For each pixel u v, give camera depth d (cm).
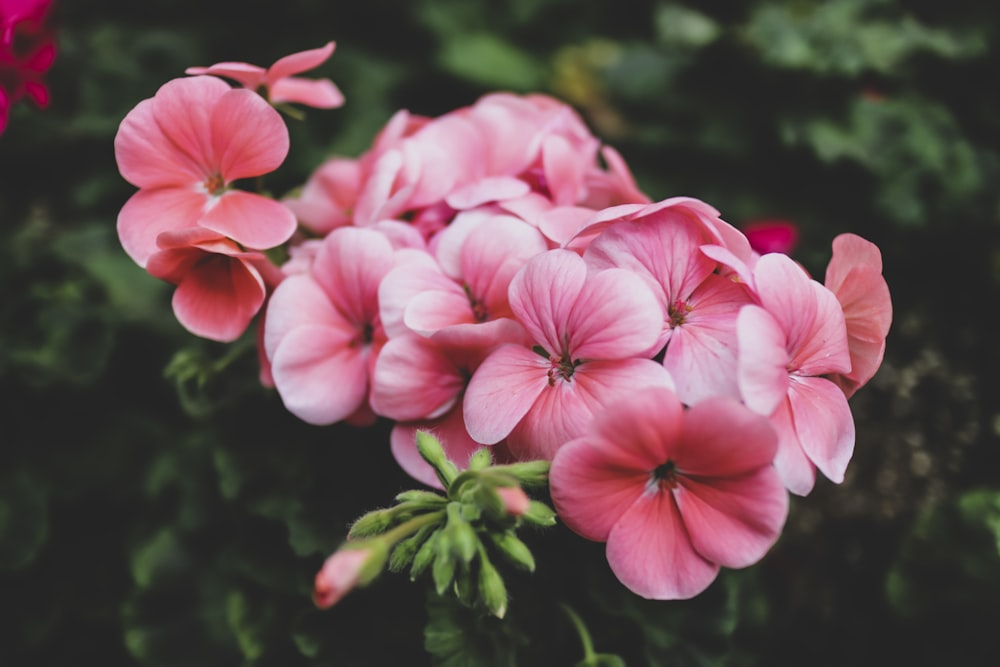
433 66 56
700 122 51
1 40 30
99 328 38
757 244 40
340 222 30
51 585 36
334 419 27
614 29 61
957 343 48
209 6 53
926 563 36
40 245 43
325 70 51
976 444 44
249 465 31
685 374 24
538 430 24
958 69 54
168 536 34
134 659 36
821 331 25
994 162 50
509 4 59
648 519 24
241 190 29
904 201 48
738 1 56
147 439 38
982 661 35
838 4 52
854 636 38
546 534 28
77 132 47
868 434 43
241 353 31
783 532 41
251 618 31
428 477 26
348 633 30
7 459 37
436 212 29
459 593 23
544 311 24
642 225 24
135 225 27
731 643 33
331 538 30
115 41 50
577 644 29
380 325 27
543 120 30
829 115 50
